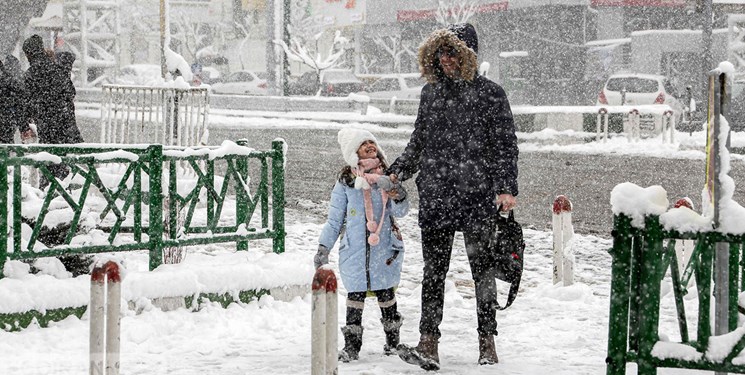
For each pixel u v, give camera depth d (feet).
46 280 39.32
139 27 344.69
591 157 133.59
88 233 42.73
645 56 228.43
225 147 45.55
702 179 106.01
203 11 357.61
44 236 41.88
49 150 40.24
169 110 63.67
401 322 36.14
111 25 225.76
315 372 25.59
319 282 25.55
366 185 34.45
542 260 59.72
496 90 33.86
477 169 33.73
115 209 41.93
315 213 81.71
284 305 43.32
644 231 23.99
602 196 92.12
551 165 122.31
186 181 60.49
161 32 93.30
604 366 34.65
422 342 33.71
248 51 368.48
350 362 35.14
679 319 25.16
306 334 39.83
